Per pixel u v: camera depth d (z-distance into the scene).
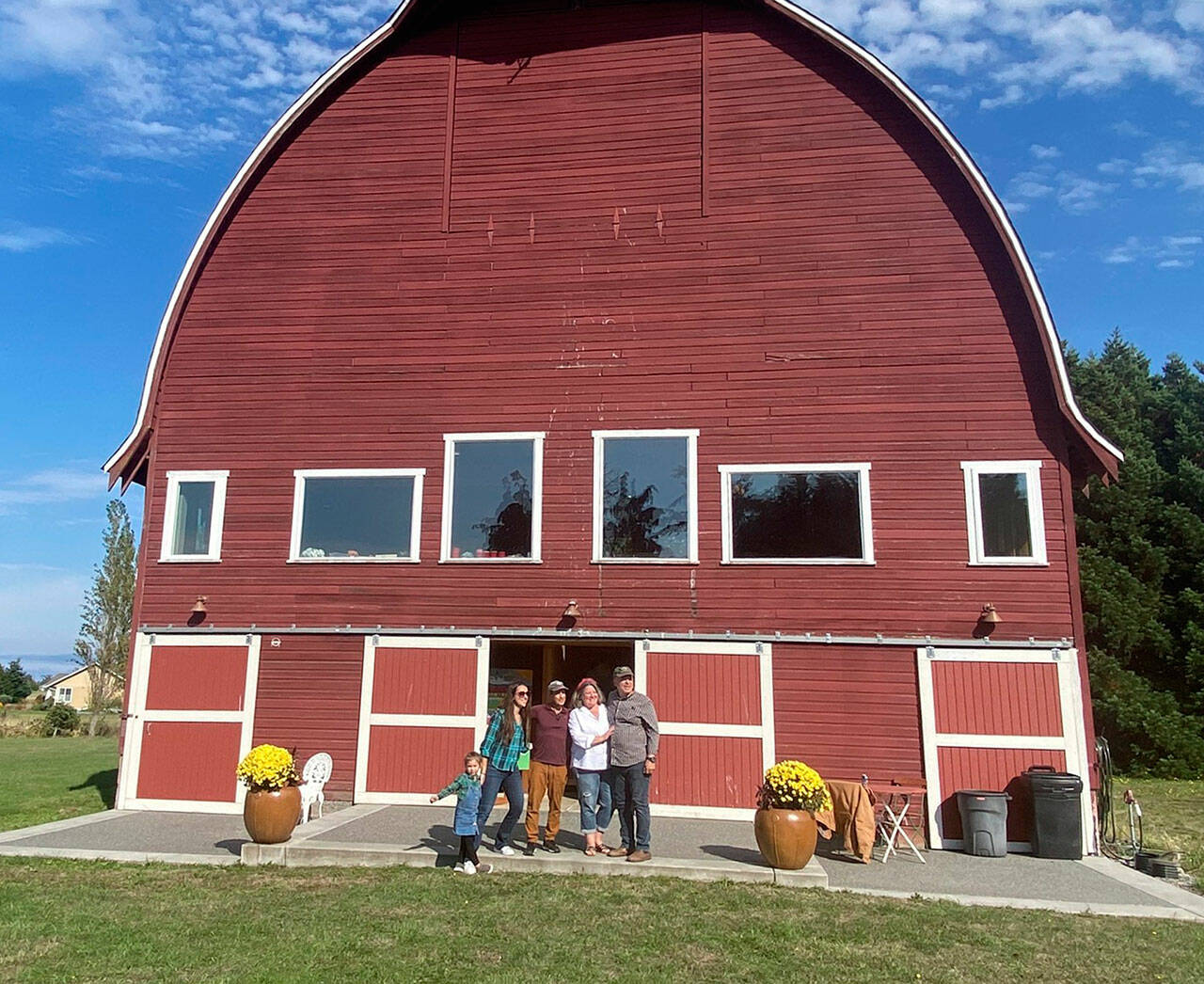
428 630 14.62
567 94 15.95
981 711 13.20
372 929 8.23
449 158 16.03
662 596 14.20
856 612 13.69
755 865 10.46
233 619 15.09
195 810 14.60
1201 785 23.86
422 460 15.17
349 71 16.34
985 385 13.98
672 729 13.80
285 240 16.11
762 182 15.11
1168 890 10.52
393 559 14.90
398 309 15.66
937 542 13.69
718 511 14.30
